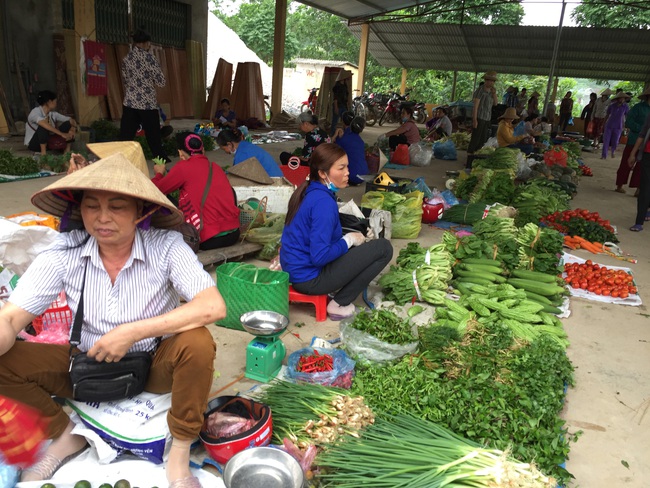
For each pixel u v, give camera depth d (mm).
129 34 15039
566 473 2537
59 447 2459
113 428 2436
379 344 3299
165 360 2330
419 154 12633
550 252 5492
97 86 13320
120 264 2330
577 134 21297
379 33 26234
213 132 13578
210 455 2535
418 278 4594
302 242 3984
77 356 2273
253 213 5449
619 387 3588
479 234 5711
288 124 18312
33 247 3191
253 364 3275
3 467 2256
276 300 3773
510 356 3391
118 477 2385
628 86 35156
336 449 2506
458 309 4301
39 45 12695
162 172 5129
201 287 2318
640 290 5430
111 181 2057
